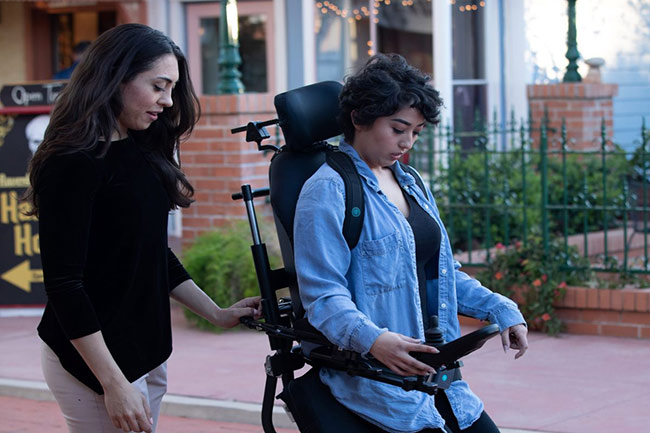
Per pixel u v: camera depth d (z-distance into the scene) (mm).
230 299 8547
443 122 12078
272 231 8992
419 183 3619
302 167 3623
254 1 13469
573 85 12242
